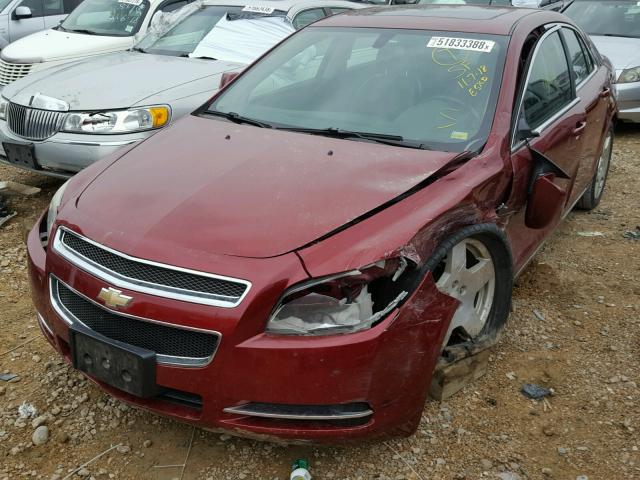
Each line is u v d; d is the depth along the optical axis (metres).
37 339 3.57
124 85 5.29
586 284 4.34
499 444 2.87
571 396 3.21
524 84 3.56
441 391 3.05
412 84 3.56
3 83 7.17
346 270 2.38
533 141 3.51
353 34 3.98
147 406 2.52
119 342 2.46
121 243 2.53
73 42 7.24
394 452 2.79
